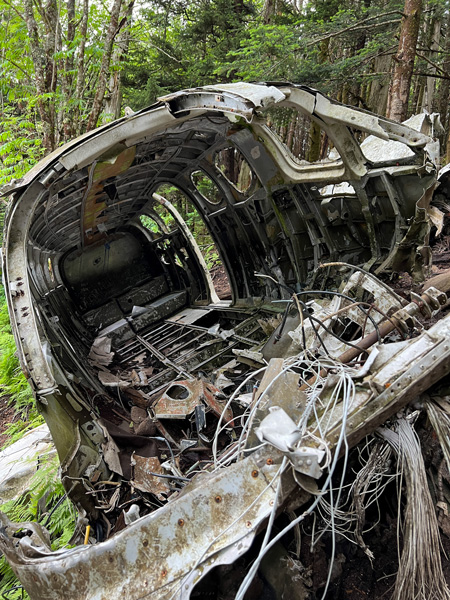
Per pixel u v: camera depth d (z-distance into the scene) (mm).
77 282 7477
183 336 6418
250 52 7977
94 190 5125
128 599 1898
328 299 4762
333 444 2141
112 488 2973
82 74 7234
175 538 1974
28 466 4871
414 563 2184
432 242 6340
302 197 5129
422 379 2289
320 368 2830
